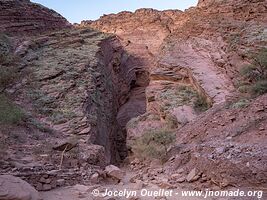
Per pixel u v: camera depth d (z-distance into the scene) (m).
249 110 14.90
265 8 28.34
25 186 7.16
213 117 16.59
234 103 16.97
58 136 17.50
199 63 26.61
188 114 21.75
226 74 23.58
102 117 25.95
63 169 11.33
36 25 34.75
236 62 23.20
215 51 26.64
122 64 42.41
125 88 41.75
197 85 24.70
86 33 37.72
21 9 33.81
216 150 11.30
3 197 6.46
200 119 17.91
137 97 43.47
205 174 10.35
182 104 23.44
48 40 32.78
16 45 28.66
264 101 14.73
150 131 19.77
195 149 12.97
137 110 40.41
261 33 24.39
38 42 30.88
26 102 21.05
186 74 26.94
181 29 34.00
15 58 24.97
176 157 13.83
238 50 23.78
